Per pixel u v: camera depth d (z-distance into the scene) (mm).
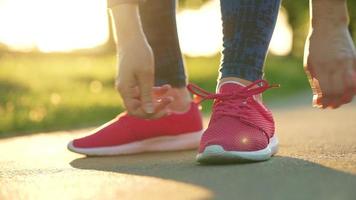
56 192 1347
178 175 1491
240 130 1651
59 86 7520
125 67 1627
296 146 2088
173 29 2098
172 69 2107
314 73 1621
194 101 2184
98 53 15477
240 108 1691
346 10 1594
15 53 12594
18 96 6105
